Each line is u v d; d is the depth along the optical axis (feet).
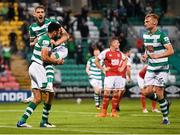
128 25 300.20
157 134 102.27
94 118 144.66
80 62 278.67
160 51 122.11
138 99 255.91
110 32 289.33
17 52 277.23
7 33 288.10
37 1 306.96
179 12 325.01
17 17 292.40
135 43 296.71
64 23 280.51
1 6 295.28
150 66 123.44
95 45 268.62
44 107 117.60
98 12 318.04
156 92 124.16
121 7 298.97
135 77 272.51
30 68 116.06
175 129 112.57
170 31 308.60
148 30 122.52
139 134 101.71
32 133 102.94
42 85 115.34
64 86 256.52
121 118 144.66
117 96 152.05
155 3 314.96
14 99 243.19
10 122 132.36
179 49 300.81
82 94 256.93
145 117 148.77
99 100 189.16
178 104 217.56
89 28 305.94
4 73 261.44
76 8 319.27
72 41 278.67
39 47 115.24
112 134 101.04
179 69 291.58
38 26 121.08
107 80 151.53
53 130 108.78
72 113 165.78
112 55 153.38
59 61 115.44
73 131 106.83
